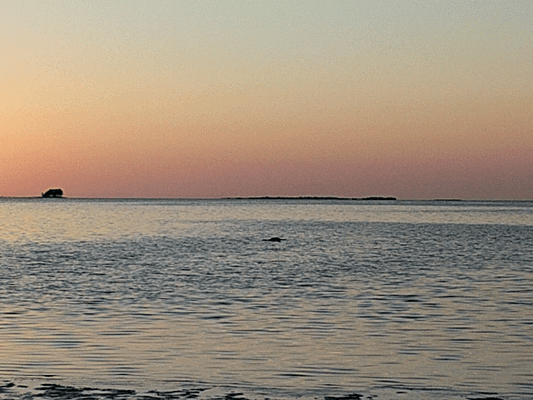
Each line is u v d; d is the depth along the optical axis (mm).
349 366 21672
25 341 24906
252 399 18234
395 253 65000
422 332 26562
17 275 45875
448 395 18750
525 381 20031
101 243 78250
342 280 43250
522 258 59156
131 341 25000
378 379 20266
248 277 44938
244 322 28719
